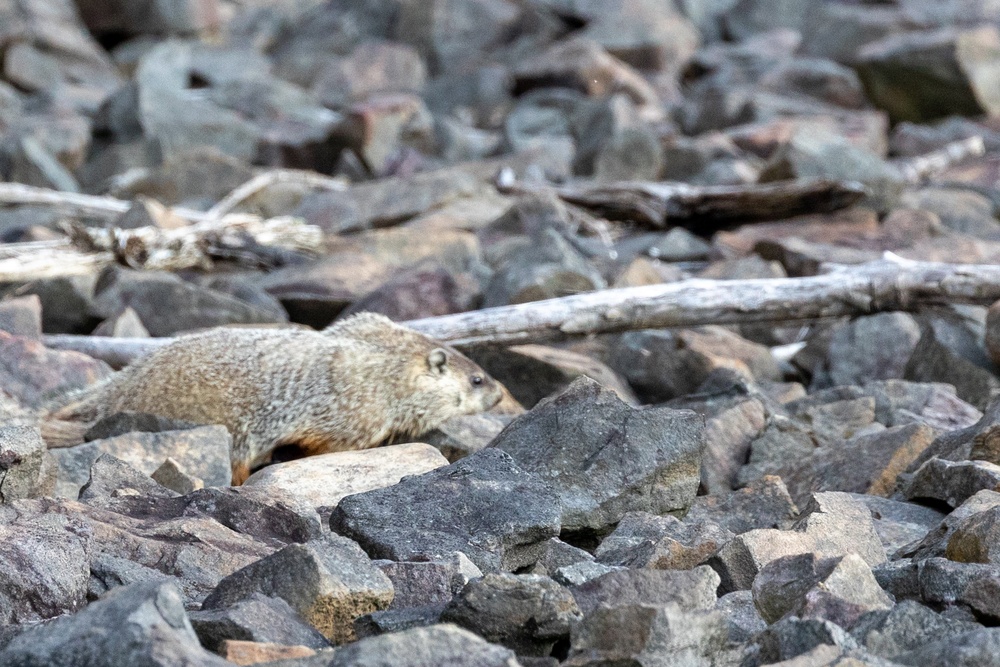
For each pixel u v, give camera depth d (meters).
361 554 8.81
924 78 42.69
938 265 18.27
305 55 52.66
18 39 45.88
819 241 24.44
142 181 31.59
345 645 7.36
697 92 46.53
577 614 7.90
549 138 39.22
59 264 21.09
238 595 8.41
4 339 16.03
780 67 45.75
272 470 12.12
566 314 17.92
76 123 37.12
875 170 27.62
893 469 12.46
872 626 7.86
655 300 18.08
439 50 52.25
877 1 52.56
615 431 11.23
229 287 21.34
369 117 35.97
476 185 28.59
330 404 14.36
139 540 9.38
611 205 27.09
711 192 26.11
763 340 20.98
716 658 7.63
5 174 32.41
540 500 9.96
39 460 10.34
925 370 17.95
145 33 51.97
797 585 8.51
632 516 10.59
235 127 37.31
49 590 8.40
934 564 8.69
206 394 14.09
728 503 11.61
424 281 20.27
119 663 6.73
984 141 38.53
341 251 23.77
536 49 52.22
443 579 8.90
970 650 7.21
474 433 14.45
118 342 17.95
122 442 12.34
